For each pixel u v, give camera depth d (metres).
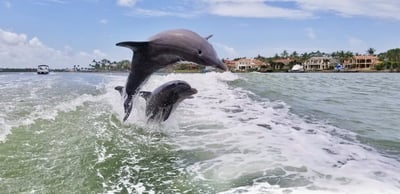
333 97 15.31
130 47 7.13
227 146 6.30
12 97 12.93
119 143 6.52
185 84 7.96
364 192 4.27
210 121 8.53
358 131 7.89
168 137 7.05
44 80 29.56
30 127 7.30
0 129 6.86
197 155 5.82
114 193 4.30
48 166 5.09
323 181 4.62
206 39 6.86
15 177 4.62
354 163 5.41
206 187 4.50
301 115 10.05
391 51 125.25
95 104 10.94
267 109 10.90
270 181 4.63
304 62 132.38
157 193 4.32
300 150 6.04
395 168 5.22
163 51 6.92
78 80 29.78
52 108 9.80
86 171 4.98
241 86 19.81
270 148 6.12
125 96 7.92
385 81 32.75
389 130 8.03
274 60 136.12
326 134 7.46
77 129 7.38
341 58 134.38
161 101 7.93
